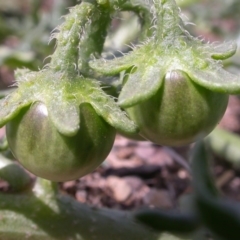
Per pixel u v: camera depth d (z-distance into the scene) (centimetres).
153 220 5
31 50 8
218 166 6
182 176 6
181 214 5
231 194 6
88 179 6
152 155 6
